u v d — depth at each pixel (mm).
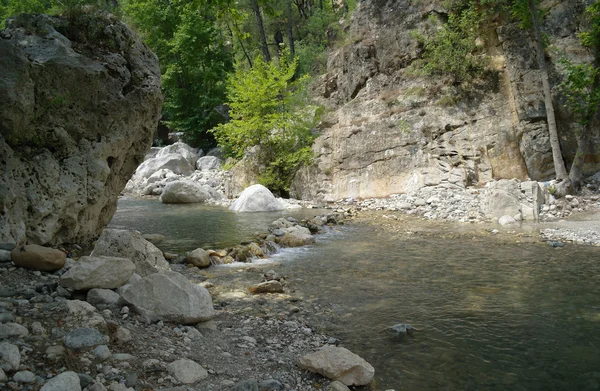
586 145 14969
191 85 34094
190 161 29984
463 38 18734
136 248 6875
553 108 16234
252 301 6820
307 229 12281
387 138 18969
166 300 5270
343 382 4242
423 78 19500
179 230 13062
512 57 17219
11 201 7375
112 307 5242
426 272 8391
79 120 8773
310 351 5020
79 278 5449
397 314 6270
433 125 18219
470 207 14938
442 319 6051
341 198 19328
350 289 7465
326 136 21078
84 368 3729
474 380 4438
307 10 41438
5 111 7648
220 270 8727
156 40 33594
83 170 8805
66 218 8641
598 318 5973
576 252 9500
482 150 17328
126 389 3521
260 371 4383
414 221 14047
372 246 10719
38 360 3693
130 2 33344
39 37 8523
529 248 9969
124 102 9383
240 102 23406
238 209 17609
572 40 16875
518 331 5609
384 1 22297
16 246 6809
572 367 4684
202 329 5344
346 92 23500
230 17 9414
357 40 22812
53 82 8352
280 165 21812
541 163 16203
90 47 9195
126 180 10844
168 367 4023
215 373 4207
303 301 6871
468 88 18312
